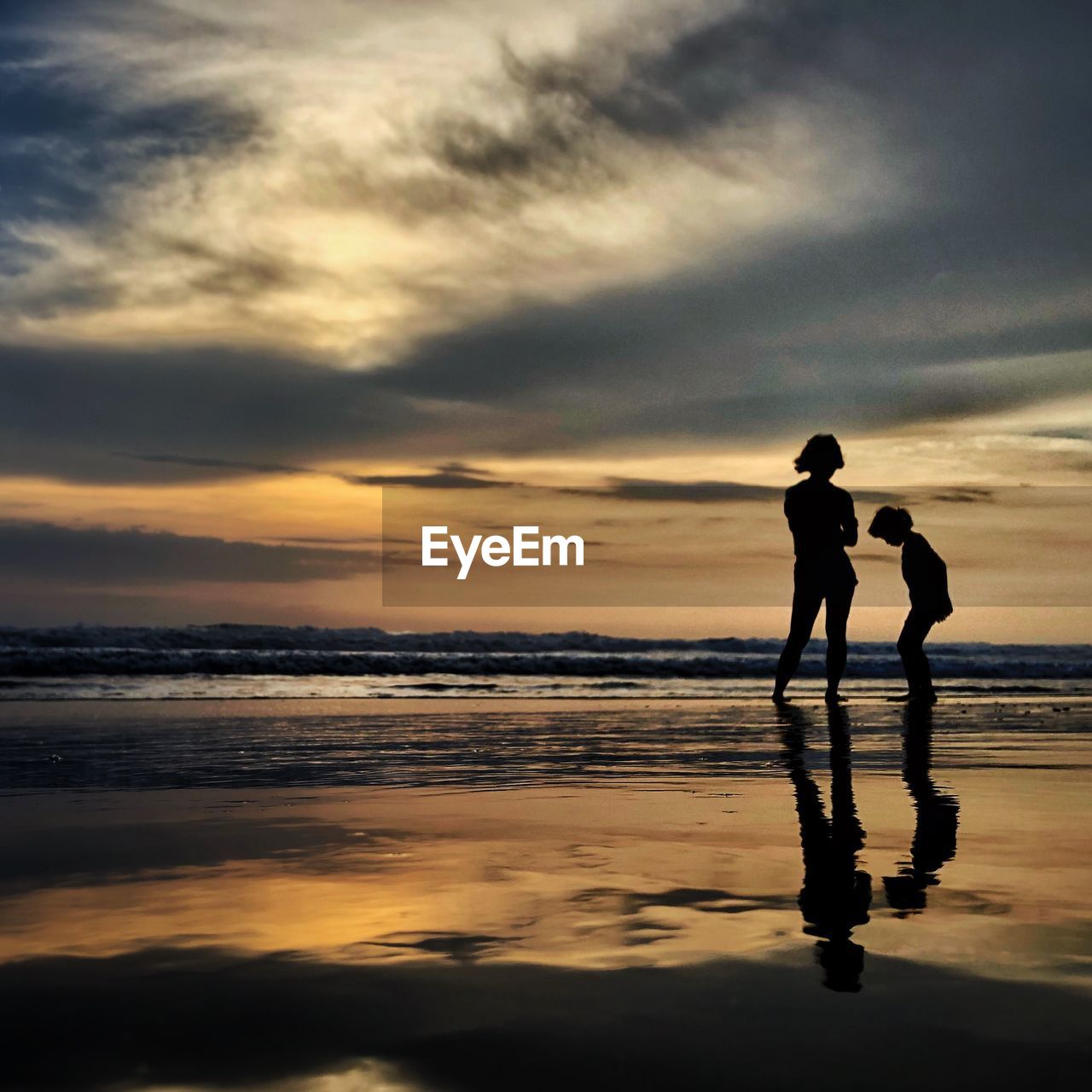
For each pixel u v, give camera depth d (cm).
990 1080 111
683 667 1556
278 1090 110
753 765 434
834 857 233
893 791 349
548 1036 124
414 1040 123
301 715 754
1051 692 1114
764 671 1548
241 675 1365
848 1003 134
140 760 463
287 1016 131
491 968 149
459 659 1504
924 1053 118
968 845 248
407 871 219
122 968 150
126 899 193
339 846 250
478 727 651
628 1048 120
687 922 174
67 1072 114
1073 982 141
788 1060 116
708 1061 116
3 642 1869
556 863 228
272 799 338
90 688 1092
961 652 2152
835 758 461
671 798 335
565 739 560
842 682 1352
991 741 539
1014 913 180
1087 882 206
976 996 136
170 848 249
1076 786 363
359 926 173
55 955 157
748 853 239
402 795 346
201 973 148
